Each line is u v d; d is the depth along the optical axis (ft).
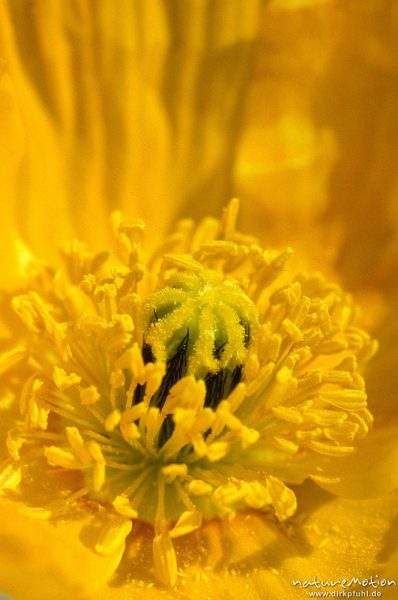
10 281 0.42
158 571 0.37
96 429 0.40
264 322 0.41
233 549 0.38
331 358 0.41
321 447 0.39
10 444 0.38
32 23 0.43
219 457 0.38
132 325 0.39
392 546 0.38
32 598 0.34
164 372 0.38
